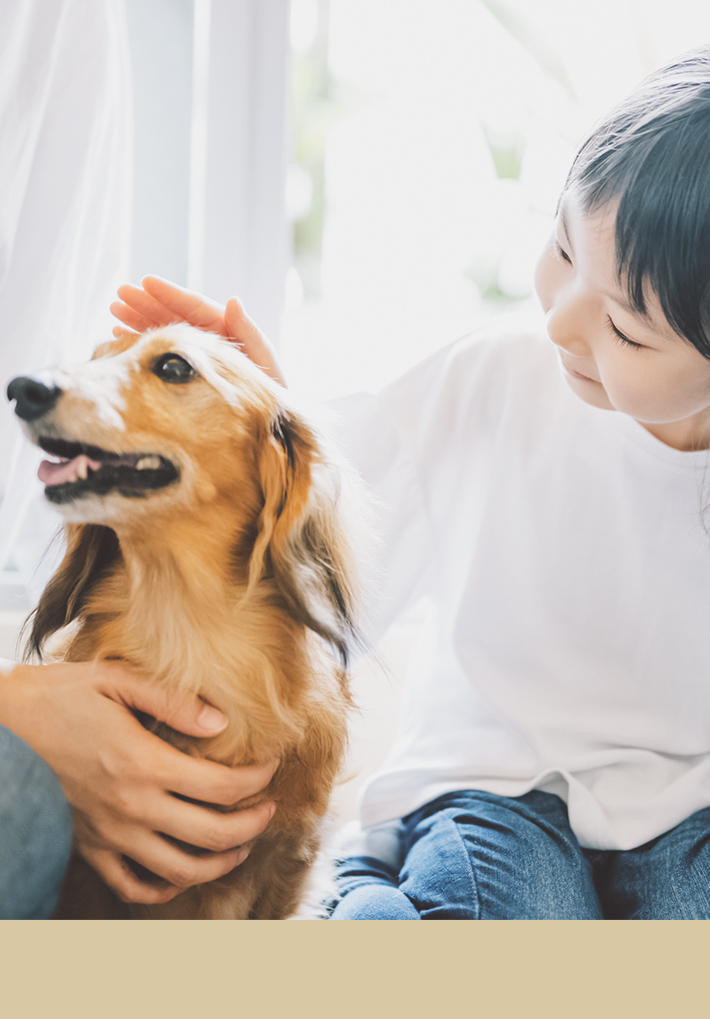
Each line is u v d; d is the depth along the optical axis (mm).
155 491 868
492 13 1862
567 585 1087
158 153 1618
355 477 1003
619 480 1058
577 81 1722
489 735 1104
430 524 1168
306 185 2039
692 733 1054
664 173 734
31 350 1168
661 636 1048
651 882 949
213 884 893
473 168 1989
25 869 647
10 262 1154
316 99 2023
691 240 727
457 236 2021
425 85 1951
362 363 1931
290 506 911
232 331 1028
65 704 833
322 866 1018
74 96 1151
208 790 816
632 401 830
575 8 1684
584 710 1072
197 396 893
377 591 1073
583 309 838
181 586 909
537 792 1069
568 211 828
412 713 1201
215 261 1581
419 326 2027
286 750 896
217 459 902
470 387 1157
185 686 888
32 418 830
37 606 1026
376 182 2014
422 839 1010
